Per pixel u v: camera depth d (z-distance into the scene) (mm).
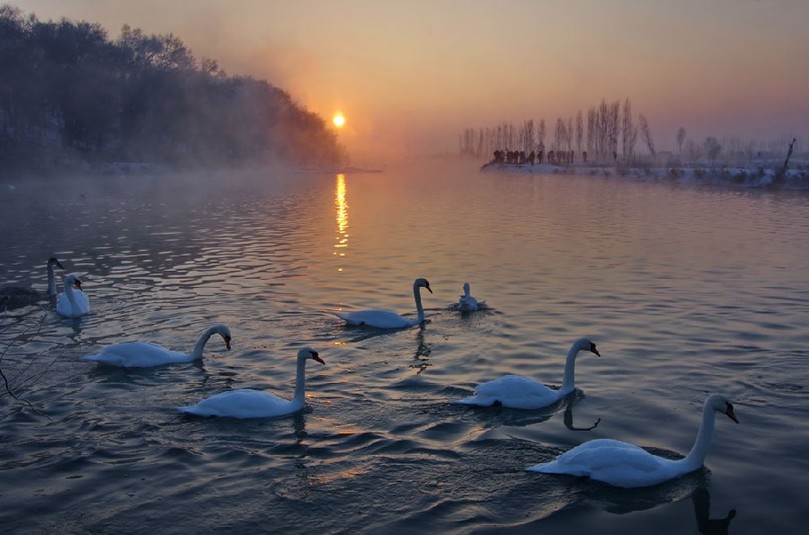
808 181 61000
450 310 16125
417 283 15023
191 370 11961
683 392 10688
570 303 16672
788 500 7559
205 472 8289
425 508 7465
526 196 56656
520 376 11266
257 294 18000
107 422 9742
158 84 108562
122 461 8570
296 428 9500
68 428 9539
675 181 74562
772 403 10180
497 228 32844
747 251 24484
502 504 7535
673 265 21797
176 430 9461
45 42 98625
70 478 8148
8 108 86375
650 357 12406
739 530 7023
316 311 16125
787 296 17109
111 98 98562
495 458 8578
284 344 13477
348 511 7426
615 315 15445
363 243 27656
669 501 7582
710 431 8219
